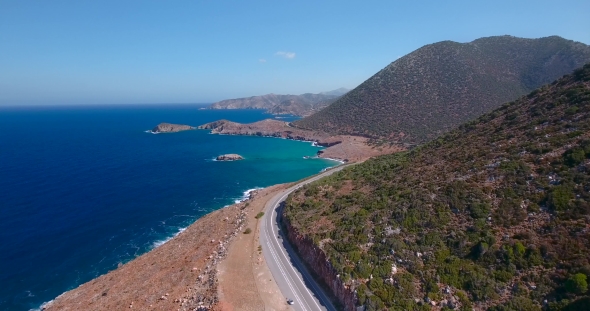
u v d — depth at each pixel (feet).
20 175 360.28
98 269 183.21
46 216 249.55
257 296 133.08
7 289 163.12
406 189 164.55
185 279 153.69
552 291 93.25
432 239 126.41
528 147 148.05
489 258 110.01
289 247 174.50
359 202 175.63
